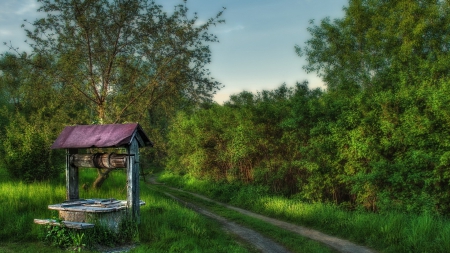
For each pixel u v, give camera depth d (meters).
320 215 12.27
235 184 20.06
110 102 15.37
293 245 9.68
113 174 19.05
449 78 12.37
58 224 8.31
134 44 15.18
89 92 15.61
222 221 13.01
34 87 14.61
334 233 11.04
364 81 15.84
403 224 9.77
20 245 8.15
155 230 9.63
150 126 16.41
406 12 16.48
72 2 14.09
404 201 11.57
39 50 14.52
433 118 11.61
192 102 16.17
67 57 14.24
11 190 11.88
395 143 12.37
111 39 15.09
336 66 20.22
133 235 9.01
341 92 16.38
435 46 16.22
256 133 18.53
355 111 13.70
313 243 9.73
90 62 14.84
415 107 11.86
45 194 11.87
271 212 14.33
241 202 17.08
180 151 28.62
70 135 10.61
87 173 18.91
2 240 8.47
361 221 10.68
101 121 15.00
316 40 20.83
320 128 14.51
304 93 19.02
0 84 15.29
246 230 11.55
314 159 15.20
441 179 11.16
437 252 8.19
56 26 14.50
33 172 14.84
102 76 15.23
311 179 15.08
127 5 14.45
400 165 11.85
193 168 25.83
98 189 14.26
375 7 19.12
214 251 8.56
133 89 15.43
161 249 8.28
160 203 12.94
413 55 16.27
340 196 14.96
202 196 20.97
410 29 16.20
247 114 18.78
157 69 15.20
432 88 11.80
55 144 10.48
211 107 25.31
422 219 9.51
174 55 15.16
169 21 15.18
